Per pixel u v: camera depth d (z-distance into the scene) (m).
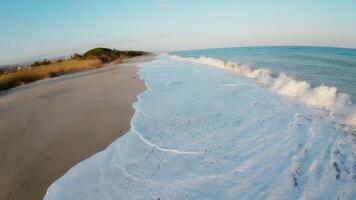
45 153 4.71
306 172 3.66
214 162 4.02
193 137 5.06
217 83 10.95
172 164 4.02
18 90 12.99
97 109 7.44
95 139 5.21
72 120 6.53
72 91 10.75
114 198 3.24
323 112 6.38
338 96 7.13
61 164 4.26
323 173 3.62
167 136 5.17
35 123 6.51
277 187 3.33
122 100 8.37
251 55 28.33
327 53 25.45
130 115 6.66
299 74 11.30
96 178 3.74
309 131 5.15
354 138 4.74
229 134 5.14
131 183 3.55
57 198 3.33
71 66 23.03
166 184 3.48
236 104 7.37
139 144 4.84
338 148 4.36
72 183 3.65
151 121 6.12
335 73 11.02
